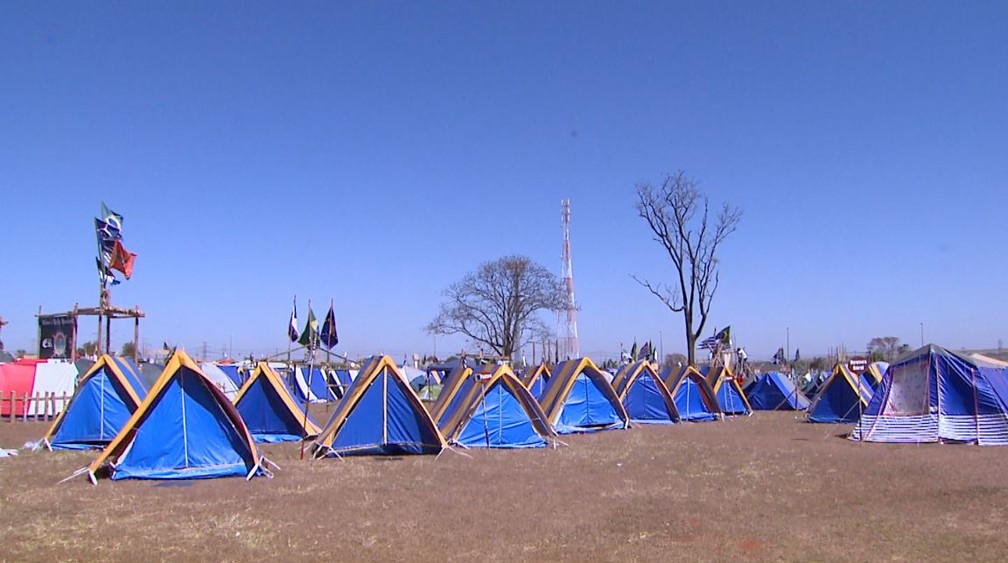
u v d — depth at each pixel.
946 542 9.95
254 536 10.46
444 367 58.81
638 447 21.42
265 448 21.31
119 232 29.56
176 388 15.99
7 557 9.44
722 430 27.22
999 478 14.67
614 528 10.89
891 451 19.50
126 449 15.59
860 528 10.77
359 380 20.81
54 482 15.01
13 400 28.39
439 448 19.77
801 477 15.30
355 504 12.73
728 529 10.75
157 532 10.72
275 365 43.44
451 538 10.33
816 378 45.94
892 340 69.50
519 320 69.50
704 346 48.97
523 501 12.97
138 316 32.44
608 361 60.41
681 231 48.03
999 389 21.72
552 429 22.53
